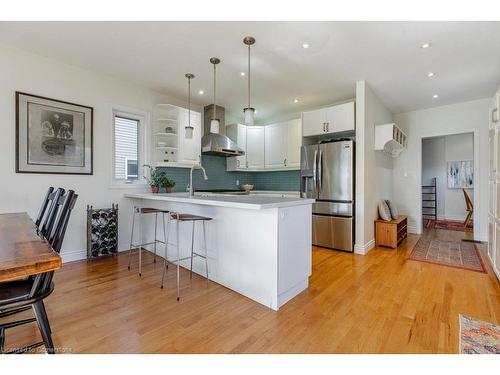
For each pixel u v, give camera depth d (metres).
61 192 1.82
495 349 1.58
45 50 2.90
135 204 3.91
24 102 2.92
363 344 1.64
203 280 2.71
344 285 2.59
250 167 5.45
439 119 4.89
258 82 3.78
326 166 4.07
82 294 2.35
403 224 4.57
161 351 1.56
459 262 3.31
